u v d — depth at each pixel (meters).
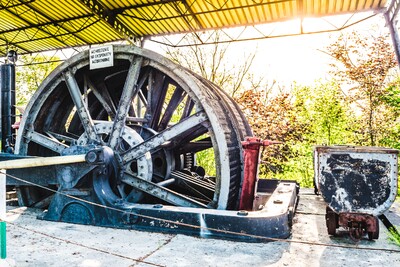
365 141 10.81
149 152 4.86
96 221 4.13
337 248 3.28
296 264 2.83
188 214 3.74
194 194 5.82
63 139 5.87
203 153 11.41
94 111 6.77
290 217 3.85
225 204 4.23
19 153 5.52
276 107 11.83
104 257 2.96
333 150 3.41
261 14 9.23
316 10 8.61
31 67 25.98
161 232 3.82
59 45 13.50
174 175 5.62
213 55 14.20
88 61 5.36
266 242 3.46
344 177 3.37
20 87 26.45
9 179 4.79
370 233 3.46
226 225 3.57
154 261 2.87
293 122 11.49
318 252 3.15
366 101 10.85
